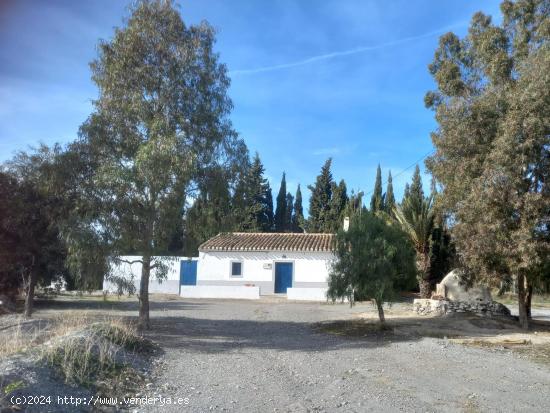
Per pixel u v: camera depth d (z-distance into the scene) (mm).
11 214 15633
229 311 21531
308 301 28078
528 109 14562
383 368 9648
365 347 12336
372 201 42469
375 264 15203
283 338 13859
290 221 59156
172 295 30656
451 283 21422
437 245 28062
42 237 16188
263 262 31734
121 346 9547
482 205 14812
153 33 14625
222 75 15578
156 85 14500
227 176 14867
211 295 29656
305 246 31750
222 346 12070
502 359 11008
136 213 13688
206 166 14562
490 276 15695
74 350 7984
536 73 15023
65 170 13750
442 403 7168
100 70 14547
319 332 15430
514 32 21172
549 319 22531
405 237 16469
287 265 31578
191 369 9062
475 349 12336
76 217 13312
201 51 15172
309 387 7938
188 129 14484
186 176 13156
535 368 10094
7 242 15867
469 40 23969
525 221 14422
